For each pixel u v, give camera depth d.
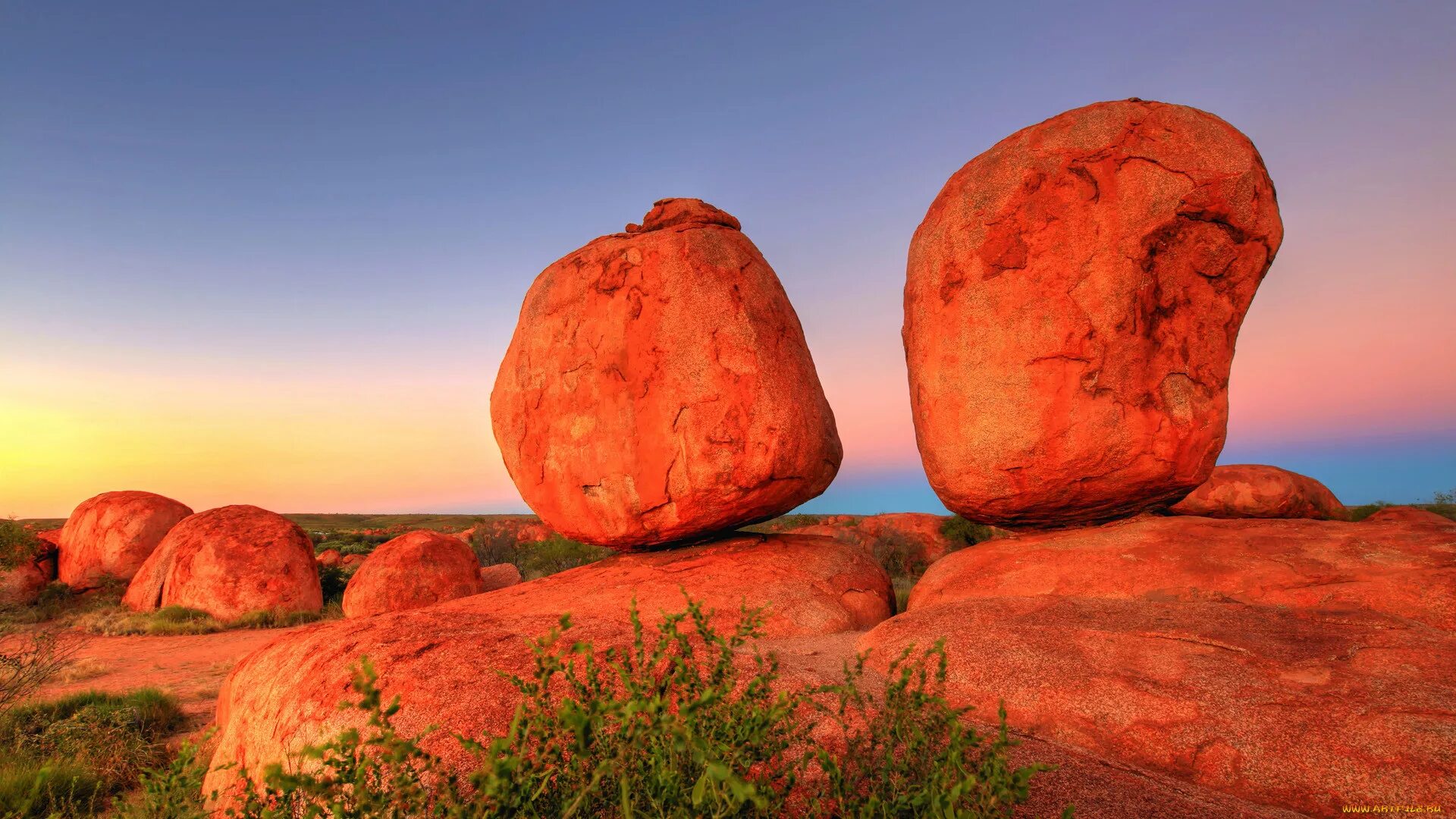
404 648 5.12
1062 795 2.96
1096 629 4.82
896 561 21.56
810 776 2.95
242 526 18.52
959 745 2.18
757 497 7.82
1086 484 6.68
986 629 5.04
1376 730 3.36
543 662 2.40
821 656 5.46
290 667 5.52
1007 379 6.62
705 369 7.77
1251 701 3.76
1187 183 6.26
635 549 8.69
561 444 8.38
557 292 8.79
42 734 6.83
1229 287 6.59
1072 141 6.62
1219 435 6.61
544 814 2.05
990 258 6.75
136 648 13.89
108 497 22.86
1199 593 5.51
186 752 2.78
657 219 9.39
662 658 4.46
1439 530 5.65
